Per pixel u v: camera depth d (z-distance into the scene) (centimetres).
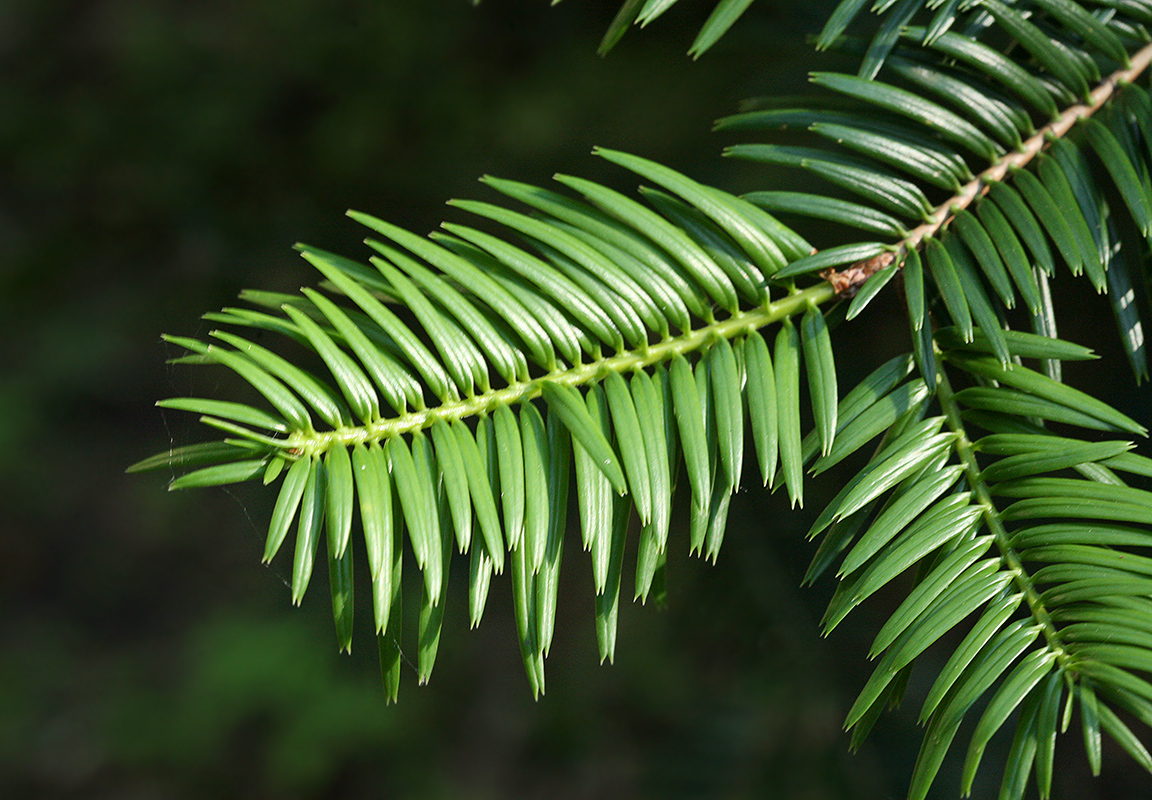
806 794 66
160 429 162
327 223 138
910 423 56
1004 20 57
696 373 56
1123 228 74
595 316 56
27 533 162
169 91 158
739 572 68
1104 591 55
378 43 146
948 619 55
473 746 135
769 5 63
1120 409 69
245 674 145
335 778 140
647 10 56
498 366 56
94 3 167
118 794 144
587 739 115
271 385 55
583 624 122
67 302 160
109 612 159
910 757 64
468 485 55
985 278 59
